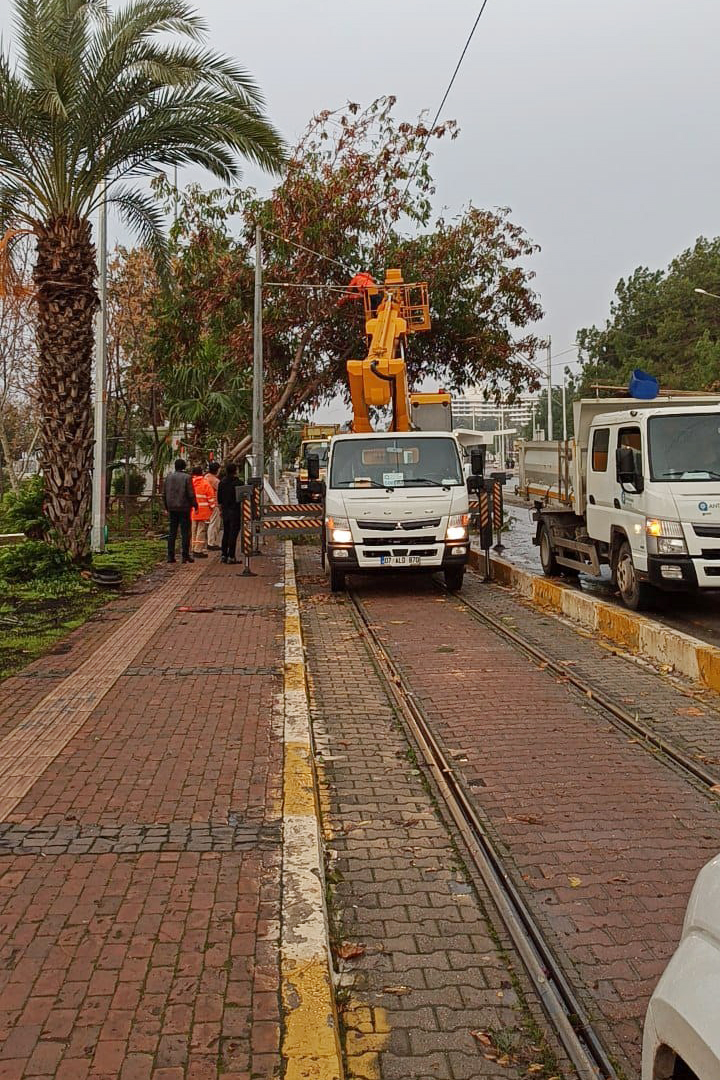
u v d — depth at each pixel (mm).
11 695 7910
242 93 13805
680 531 11398
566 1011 3688
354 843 5277
